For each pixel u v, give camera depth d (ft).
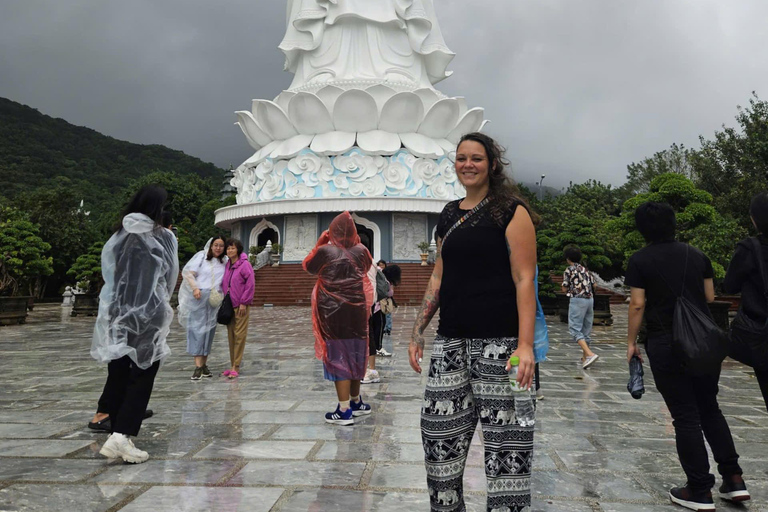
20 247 72.74
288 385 23.75
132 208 15.53
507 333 8.47
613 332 47.91
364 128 101.45
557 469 13.20
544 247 68.49
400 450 14.47
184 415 18.28
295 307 80.69
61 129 373.40
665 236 12.61
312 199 98.27
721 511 11.09
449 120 103.71
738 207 81.15
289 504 10.93
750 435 16.30
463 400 8.67
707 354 10.92
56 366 29.53
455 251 8.70
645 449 14.79
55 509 10.59
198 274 25.32
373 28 106.11
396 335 43.60
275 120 104.27
